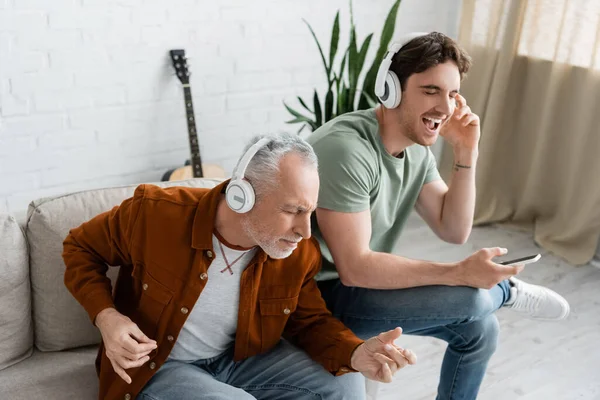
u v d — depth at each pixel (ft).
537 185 10.14
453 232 5.75
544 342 7.81
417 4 10.85
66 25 8.33
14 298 4.86
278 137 4.17
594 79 9.12
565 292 8.86
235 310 4.60
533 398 6.86
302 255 4.72
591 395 6.96
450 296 5.02
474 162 5.54
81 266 4.56
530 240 10.24
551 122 9.75
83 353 5.17
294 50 10.04
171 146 9.57
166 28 8.98
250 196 4.04
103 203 5.18
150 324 4.52
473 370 5.41
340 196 4.89
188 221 4.43
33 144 8.60
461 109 5.42
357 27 10.43
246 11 9.46
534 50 9.83
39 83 8.39
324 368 4.79
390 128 5.18
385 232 5.68
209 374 4.68
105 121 8.98
